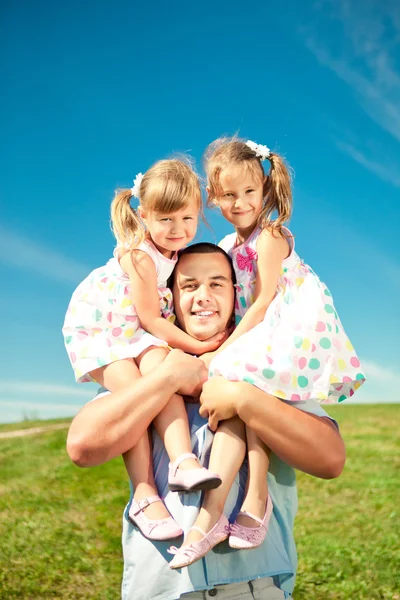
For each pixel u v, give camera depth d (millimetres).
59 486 11734
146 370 3520
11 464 13102
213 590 3184
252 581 3230
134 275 3693
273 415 3242
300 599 7293
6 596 7363
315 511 10180
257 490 3246
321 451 3334
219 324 3715
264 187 4012
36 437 15648
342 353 3760
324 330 3684
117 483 11977
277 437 3252
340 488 11242
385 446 13977
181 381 3365
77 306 3854
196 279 3711
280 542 3354
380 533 9039
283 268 3881
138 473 3359
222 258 3795
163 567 3203
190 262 3748
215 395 3303
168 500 3320
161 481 3385
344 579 7789
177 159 3832
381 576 7812
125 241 3822
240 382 3305
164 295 3783
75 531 9484
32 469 12836
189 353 3695
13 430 16562
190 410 3533
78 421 3359
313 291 3842
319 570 8062
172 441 3279
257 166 3953
